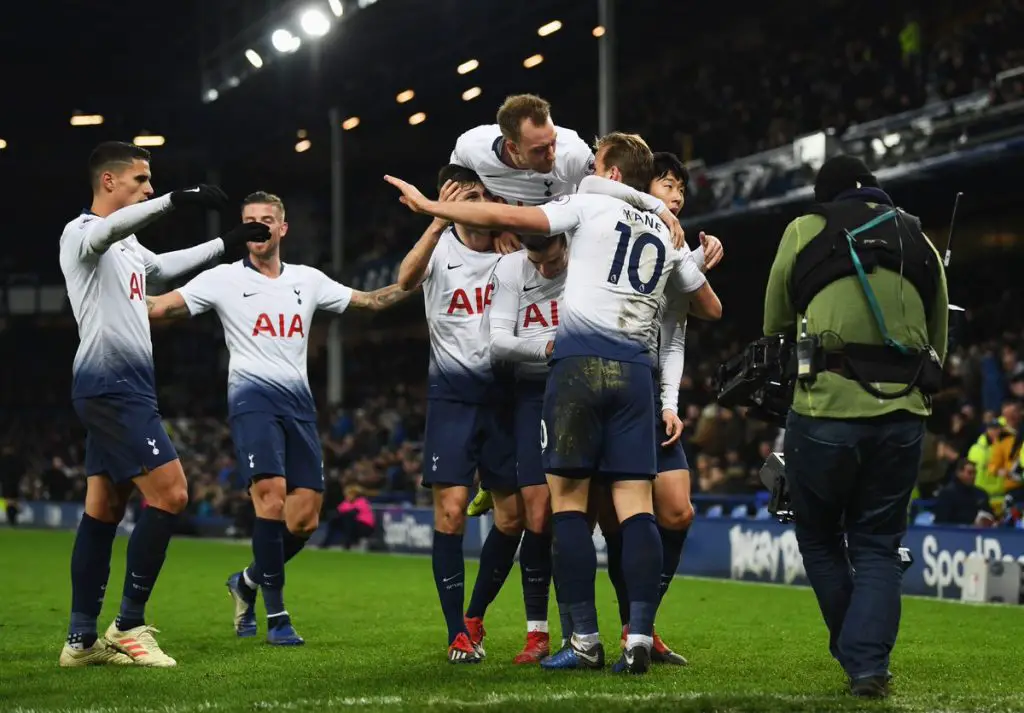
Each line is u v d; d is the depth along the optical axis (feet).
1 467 105.40
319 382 129.18
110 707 15.35
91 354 20.10
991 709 14.10
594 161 20.18
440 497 20.06
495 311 19.56
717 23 96.89
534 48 103.19
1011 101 53.93
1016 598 33.50
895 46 74.43
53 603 32.50
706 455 58.34
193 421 116.37
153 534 20.08
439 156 130.41
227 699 15.72
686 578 45.06
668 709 13.74
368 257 120.88
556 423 17.25
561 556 17.53
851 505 15.97
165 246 143.84
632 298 17.43
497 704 14.05
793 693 15.47
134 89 143.13
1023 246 67.21
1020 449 41.42
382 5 98.78
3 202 145.07
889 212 15.98
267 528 23.18
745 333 83.20
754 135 80.07
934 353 15.76
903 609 31.09
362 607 31.22
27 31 140.36
